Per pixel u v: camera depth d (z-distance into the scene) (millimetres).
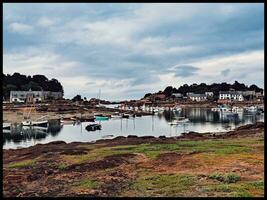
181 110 155875
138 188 19609
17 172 25188
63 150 36062
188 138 45188
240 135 45094
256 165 23859
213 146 33562
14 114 107688
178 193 17953
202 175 21688
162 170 24062
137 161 27703
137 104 174750
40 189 20578
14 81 160000
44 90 166750
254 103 166500
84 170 25328
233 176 20469
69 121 97375
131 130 80812
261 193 17047
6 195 19234
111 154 31234
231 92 186625
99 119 108812
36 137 68125
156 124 95688
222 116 119562
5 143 58688
